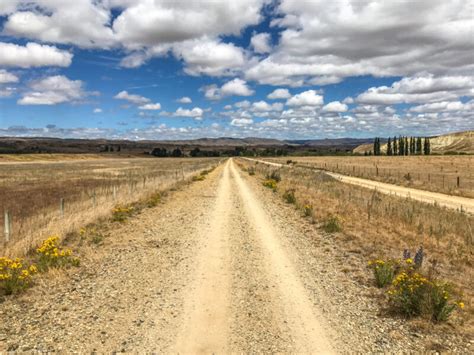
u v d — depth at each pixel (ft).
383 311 20.07
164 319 19.13
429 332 17.63
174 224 45.91
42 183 109.09
